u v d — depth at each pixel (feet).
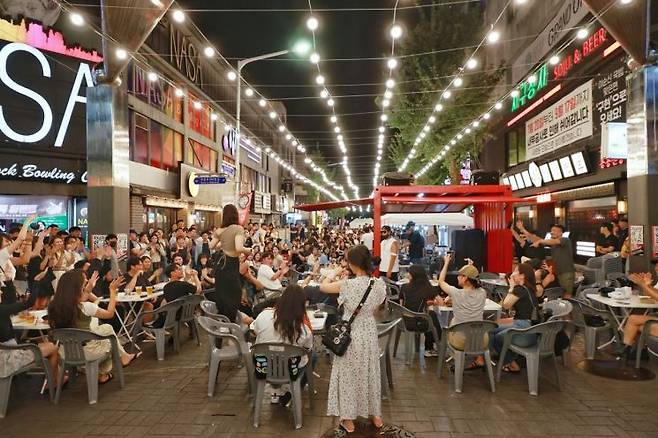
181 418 16.96
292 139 73.00
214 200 87.76
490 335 21.54
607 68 49.08
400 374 21.91
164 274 40.47
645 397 18.71
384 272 37.14
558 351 20.29
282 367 16.35
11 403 18.35
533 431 15.72
